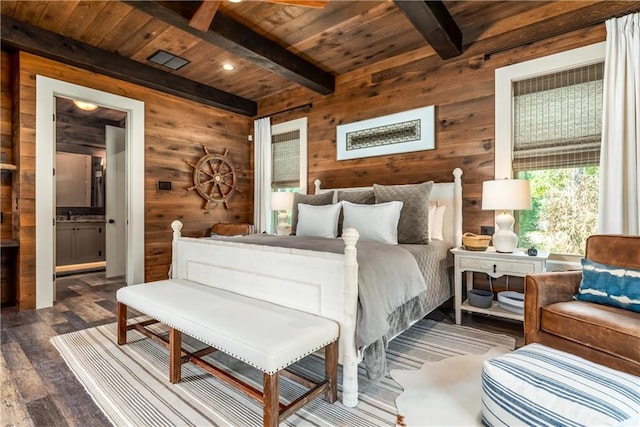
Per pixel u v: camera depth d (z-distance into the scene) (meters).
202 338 1.64
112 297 3.75
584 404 1.14
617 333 1.53
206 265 2.52
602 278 1.89
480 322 2.89
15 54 3.23
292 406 1.47
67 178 6.16
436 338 2.52
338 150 4.25
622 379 1.27
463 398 1.71
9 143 3.33
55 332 2.64
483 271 2.71
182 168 4.57
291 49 3.56
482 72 3.17
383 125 3.85
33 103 3.23
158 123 4.30
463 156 3.29
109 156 4.82
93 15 2.89
